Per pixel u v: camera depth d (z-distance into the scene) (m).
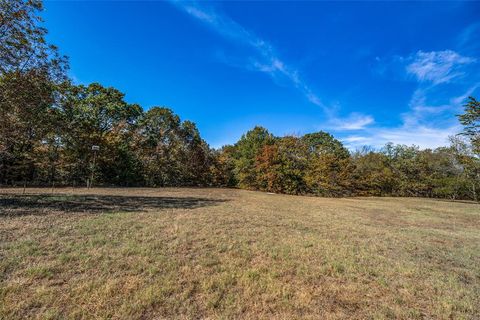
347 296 3.30
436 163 34.31
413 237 7.24
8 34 8.27
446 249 6.06
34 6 8.71
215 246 5.20
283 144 31.02
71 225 6.14
